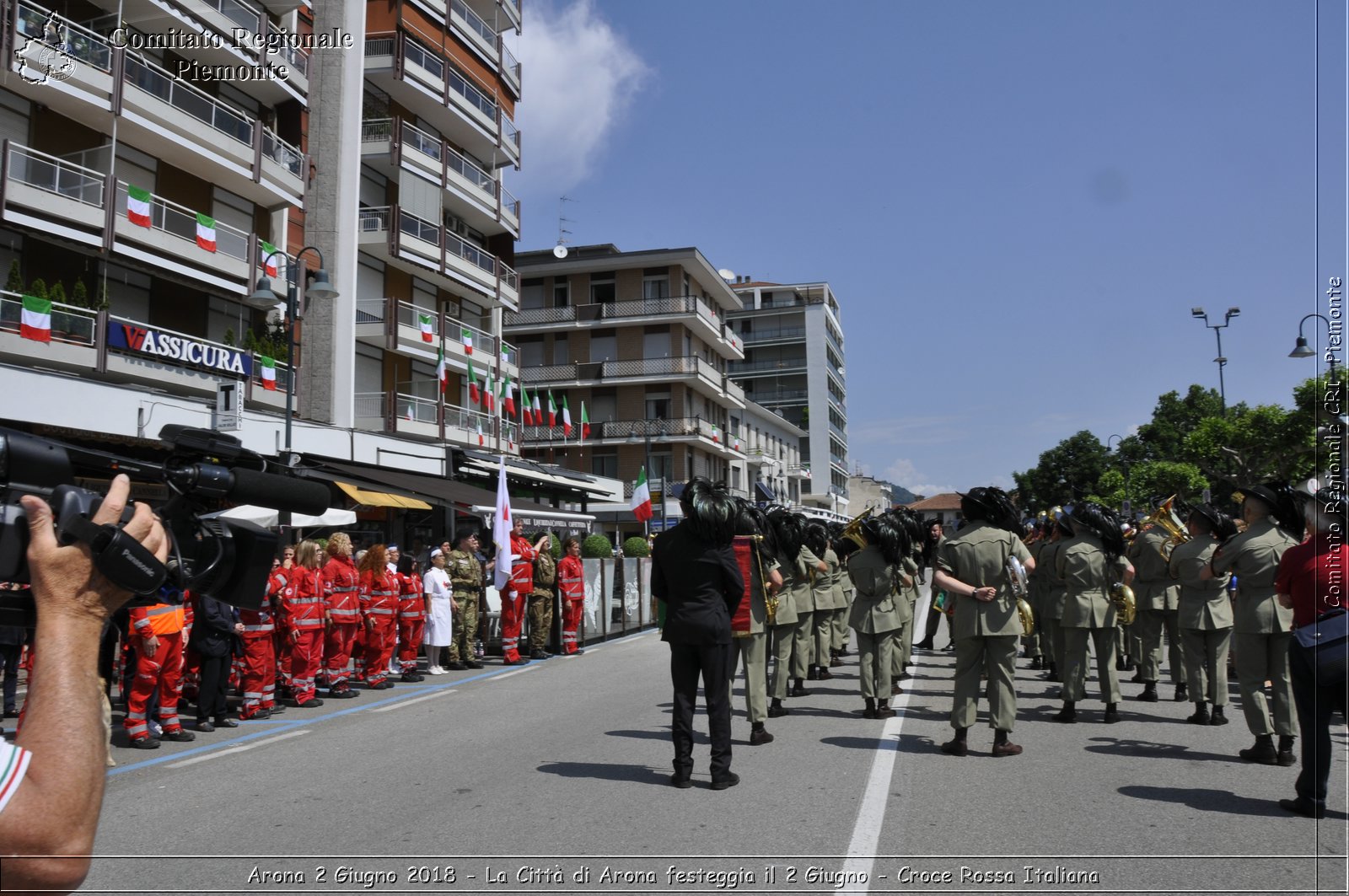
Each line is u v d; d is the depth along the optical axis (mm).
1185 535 10492
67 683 1543
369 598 12641
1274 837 5402
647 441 42750
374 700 11594
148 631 8539
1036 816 5879
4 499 1646
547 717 9758
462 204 33875
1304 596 5863
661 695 11203
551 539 16000
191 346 20562
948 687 12062
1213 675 9117
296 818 6055
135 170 21141
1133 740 8383
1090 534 9398
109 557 1569
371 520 24672
